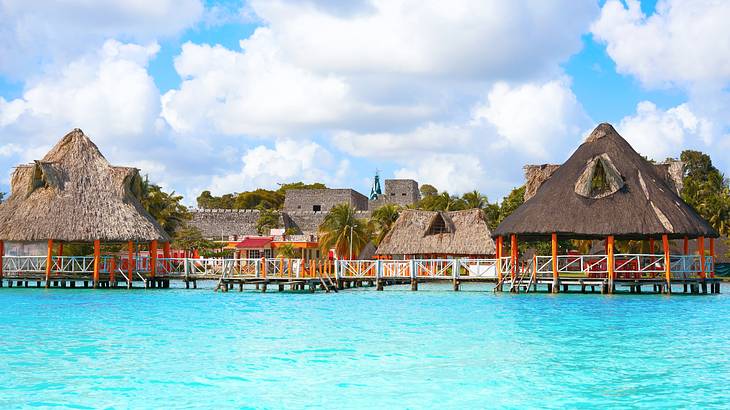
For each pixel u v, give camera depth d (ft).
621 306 104.58
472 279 143.23
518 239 159.02
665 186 137.80
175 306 108.47
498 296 127.65
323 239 232.32
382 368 55.31
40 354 61.57
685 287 131.85
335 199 397.19
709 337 70.95
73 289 148.05
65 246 195.62
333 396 46.65
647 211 126.31
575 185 132.46
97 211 149.38
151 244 154.92
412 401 45.44
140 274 150.71
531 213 132.05
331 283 145.79
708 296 123.65
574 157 140.15
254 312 98.27
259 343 67.77
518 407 44.14
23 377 52.13
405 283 181.06
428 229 198.18
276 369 55.06
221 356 60.59
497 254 147.74
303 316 92.48
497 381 50.75
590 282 127.13
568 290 142.20
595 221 126.00
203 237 306.96
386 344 66.90
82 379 51.49
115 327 80.38
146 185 219.82
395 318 89.30
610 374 52.95
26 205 149.48
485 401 45.47
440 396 46.65
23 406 44.42
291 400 45.73
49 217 146.00
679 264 129.18
